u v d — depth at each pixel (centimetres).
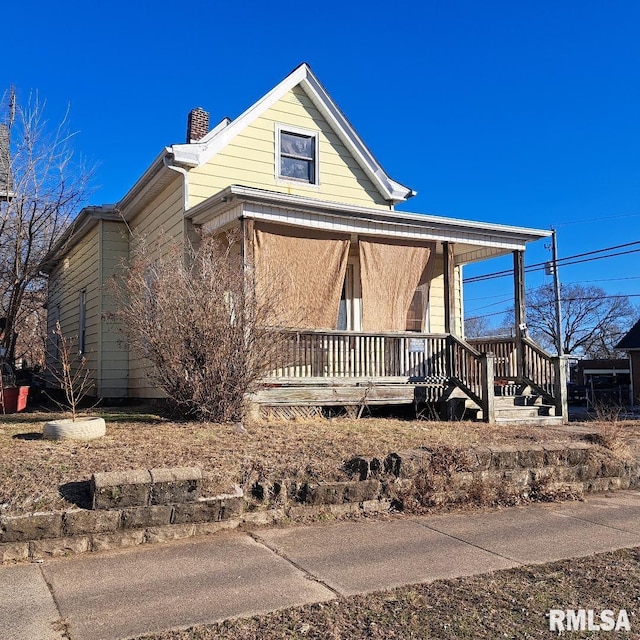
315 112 1369
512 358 1245
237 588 425
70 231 1441
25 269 1287
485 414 1054
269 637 352
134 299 913
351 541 539
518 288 1259
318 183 1351
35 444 671
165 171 1196
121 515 516
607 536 570
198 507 550
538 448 744
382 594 418
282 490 604
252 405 899
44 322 2347
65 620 371
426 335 1130
